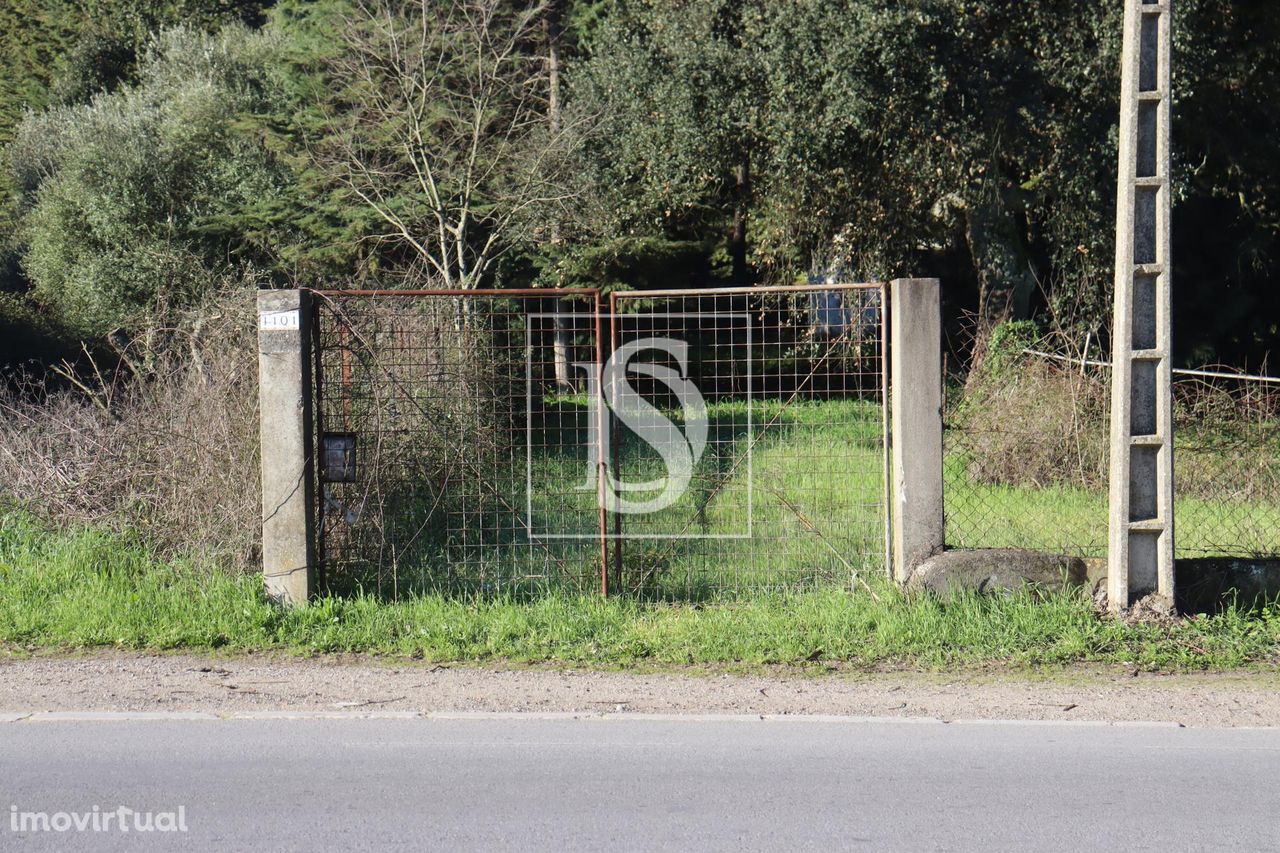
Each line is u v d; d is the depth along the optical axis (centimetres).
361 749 537
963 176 1809
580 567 868
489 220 2327
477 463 966
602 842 427
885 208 1880
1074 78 1738
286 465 778
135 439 938
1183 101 1842
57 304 2584
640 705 612
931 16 1642
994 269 1966
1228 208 2308
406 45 2231
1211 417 1033
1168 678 660
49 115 3378
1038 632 717
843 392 1076
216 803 466
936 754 530
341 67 2322
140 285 2408
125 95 3095
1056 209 1895
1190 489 1015
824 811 459
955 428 1159
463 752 532
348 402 870
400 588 827
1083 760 522
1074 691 636
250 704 611
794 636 725
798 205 1895
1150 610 736
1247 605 752
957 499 1101
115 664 685
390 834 434
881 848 423
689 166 1944
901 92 1683
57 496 953
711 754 530
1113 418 750
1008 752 534
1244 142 2052
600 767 511
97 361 2323
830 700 621
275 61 2762
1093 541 944
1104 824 446
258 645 727
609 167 2155
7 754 528
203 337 948
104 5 4097
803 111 1747
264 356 775
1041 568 764
